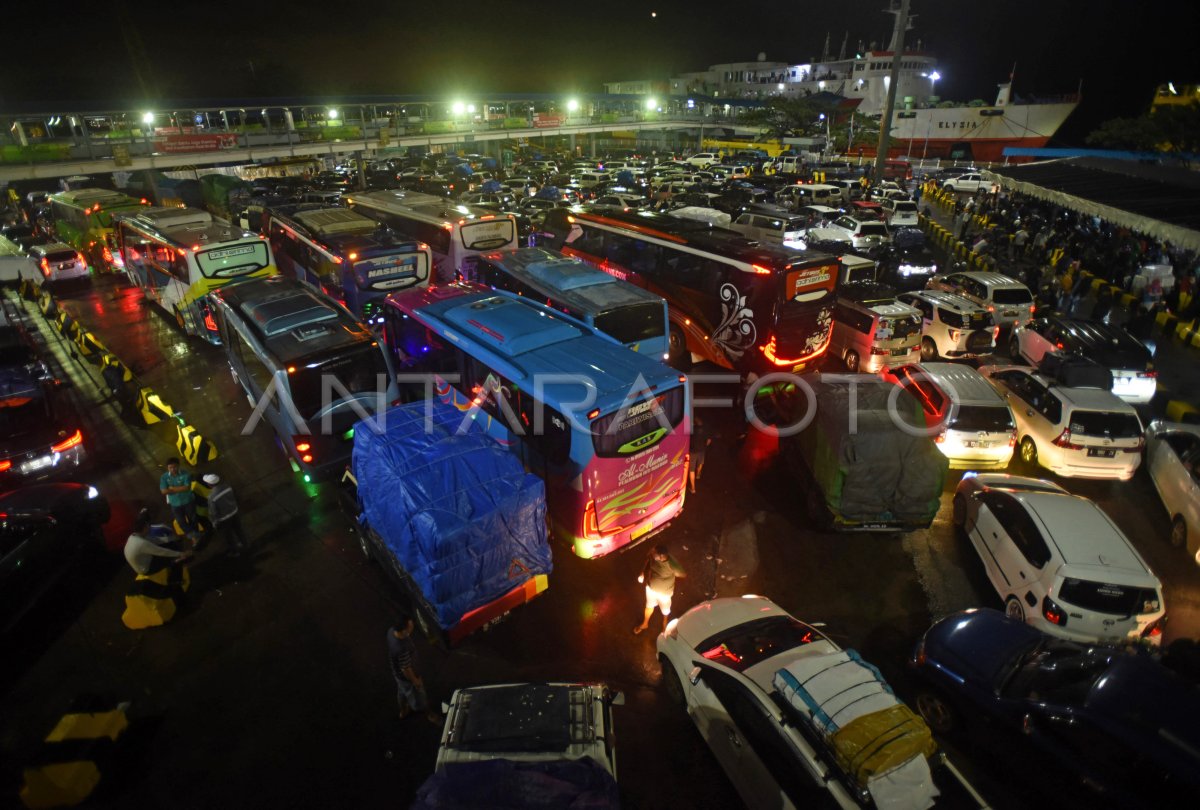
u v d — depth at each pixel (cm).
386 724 725
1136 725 588
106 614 880
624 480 903
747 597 820
